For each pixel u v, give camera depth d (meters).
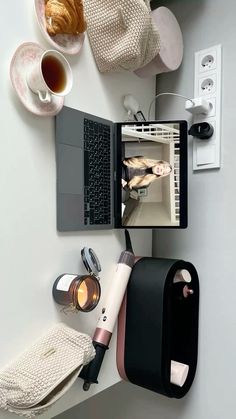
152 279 0.96
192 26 1.08
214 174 1.01
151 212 0.95
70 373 0.71
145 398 1.16
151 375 0.93
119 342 1.00
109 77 0.96
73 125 0.84
